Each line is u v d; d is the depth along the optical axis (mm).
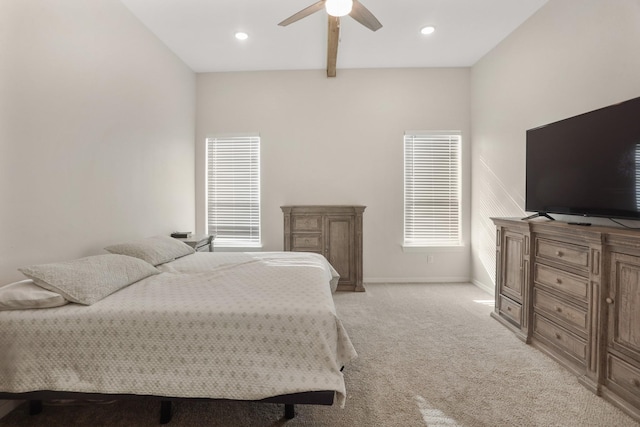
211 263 2525
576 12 2562
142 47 3152
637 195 1871
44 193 2023
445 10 3023
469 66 4305
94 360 1450
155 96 3404
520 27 3279
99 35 2518
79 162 2312
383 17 3135
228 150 4488
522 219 2717
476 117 4184
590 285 1904
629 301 1677
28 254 1919
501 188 3629
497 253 3010
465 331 2748
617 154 1986
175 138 3867
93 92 2449
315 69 4363
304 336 1467
